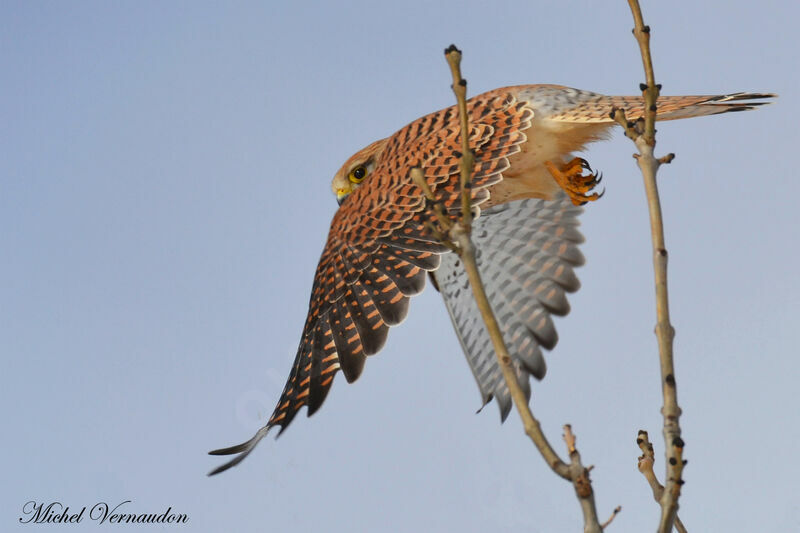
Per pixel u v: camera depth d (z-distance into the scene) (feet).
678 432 16.60
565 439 16.11
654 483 19.84
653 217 17.81
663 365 17.07
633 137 18.37
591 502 15.61
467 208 16.42
